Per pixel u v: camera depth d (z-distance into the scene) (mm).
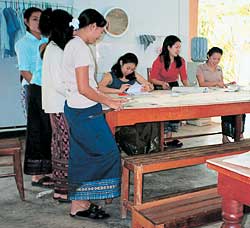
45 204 2736
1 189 3061
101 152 2330
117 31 5395
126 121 2490
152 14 5676
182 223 1792
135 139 3107
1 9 4445
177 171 3551
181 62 4188
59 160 2686
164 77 4109
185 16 6000
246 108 2980
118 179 2412
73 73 2234
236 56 6855
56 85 2531
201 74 4332
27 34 3027
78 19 2275
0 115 5000
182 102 2809
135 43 5598
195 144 4586
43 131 2984
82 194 2381
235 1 6883
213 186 2309
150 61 5746
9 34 4438
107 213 2566
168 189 3057
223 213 1296
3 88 4953
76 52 2166
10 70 4949
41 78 2871
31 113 2965
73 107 2287
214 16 6754
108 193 2387
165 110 2605
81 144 2326
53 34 2492
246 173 1144
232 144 2732
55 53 2510
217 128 5598
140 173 2240
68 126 2492
